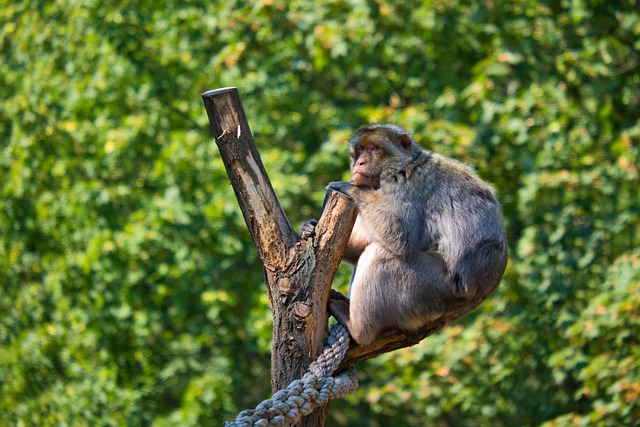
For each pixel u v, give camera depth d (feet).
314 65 59.06
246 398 67.51
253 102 61.16
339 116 60.44
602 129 54.13
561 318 50.39
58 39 61.36
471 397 53.21
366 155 26.76
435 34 56.90
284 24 58.29
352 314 24.64
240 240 59.16
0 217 60.29
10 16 62.64
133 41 58.54
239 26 58.03
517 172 57.62
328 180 59.62
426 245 25.91
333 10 58.18
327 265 23.11
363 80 64.28
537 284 51.78
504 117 52.90
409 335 25.38
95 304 57.11
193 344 62.23
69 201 57.00
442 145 52.80
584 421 45.52
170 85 59.77
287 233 23.21
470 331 51.67
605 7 53.83
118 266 56.75
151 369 59.82
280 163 55.98
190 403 56.49
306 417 23.39
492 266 25.49
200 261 58.34
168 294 59.00
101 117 59.00
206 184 57.98
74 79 59.98
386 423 69.72
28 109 59.21
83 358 57.77
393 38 56.95
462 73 61.26
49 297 61.82
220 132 22.81
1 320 61.46
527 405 55.93
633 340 48.93
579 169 53.26
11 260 59.72
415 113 54.49
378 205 25.61
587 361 48.49
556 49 55.31
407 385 55.06
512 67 55.57
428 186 26.25
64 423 55.98
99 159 58.49
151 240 56.44
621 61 59.41
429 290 24.98
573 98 54.65
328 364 23.24
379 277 24.94
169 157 56.08
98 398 56.03
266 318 53.88
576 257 53.06
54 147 59.82
